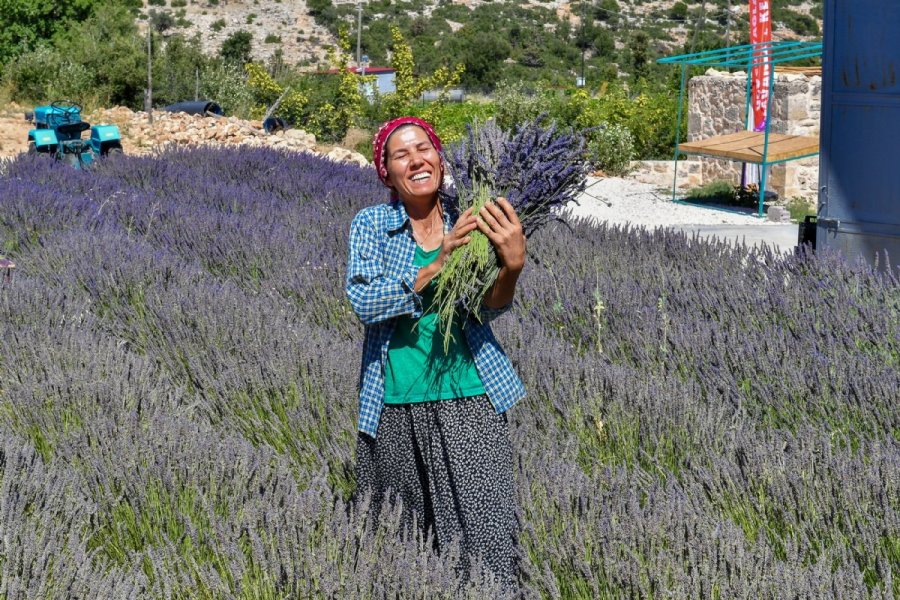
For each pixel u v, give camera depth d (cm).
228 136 1822
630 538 325
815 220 850
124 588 303
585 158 310
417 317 304
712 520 346
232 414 475
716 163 1775
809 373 507
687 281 733
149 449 396
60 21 3325
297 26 9156
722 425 445
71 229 888
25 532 321
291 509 329
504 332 559
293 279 714
